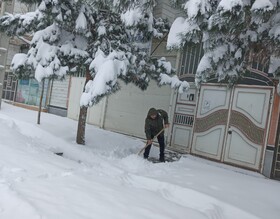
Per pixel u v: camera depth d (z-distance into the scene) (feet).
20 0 28.71
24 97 57.47
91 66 26.30
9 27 30.37
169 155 32.14
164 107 37.76
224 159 30.89
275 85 27.81
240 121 30.01
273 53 18.37
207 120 32.81
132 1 19.27
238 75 20.17
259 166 28.27
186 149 34.60
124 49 28.55
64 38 28.81
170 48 17.42
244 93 29.94
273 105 27.89
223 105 31.55
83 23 26.86
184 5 17.40
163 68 29.68
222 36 17.83
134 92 41.39
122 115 42.57
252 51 19.30
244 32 18.03
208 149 32.40
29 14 29.81
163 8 35.37
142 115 40.11
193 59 34.96
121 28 29.01
